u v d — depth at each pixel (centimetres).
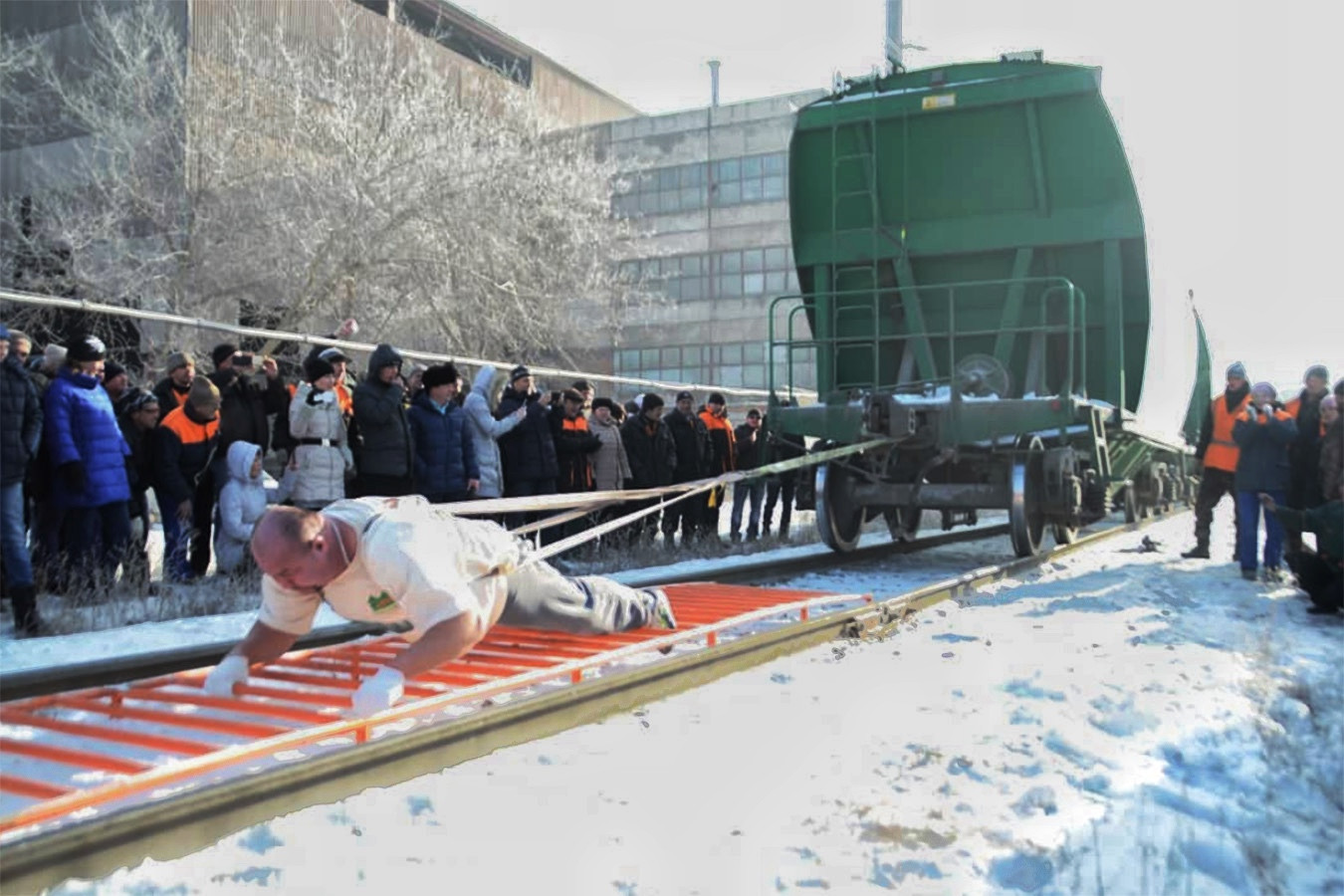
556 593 502
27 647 648
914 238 1116
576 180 2800
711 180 4425
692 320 4428
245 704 425
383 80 2538
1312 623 749
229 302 2436
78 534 802
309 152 2462
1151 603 825
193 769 336
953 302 1120
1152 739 450
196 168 2355
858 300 1162
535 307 2686
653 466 1247
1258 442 965
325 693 443
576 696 469
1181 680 556
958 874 311
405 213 2414
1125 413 1079
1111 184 1034
